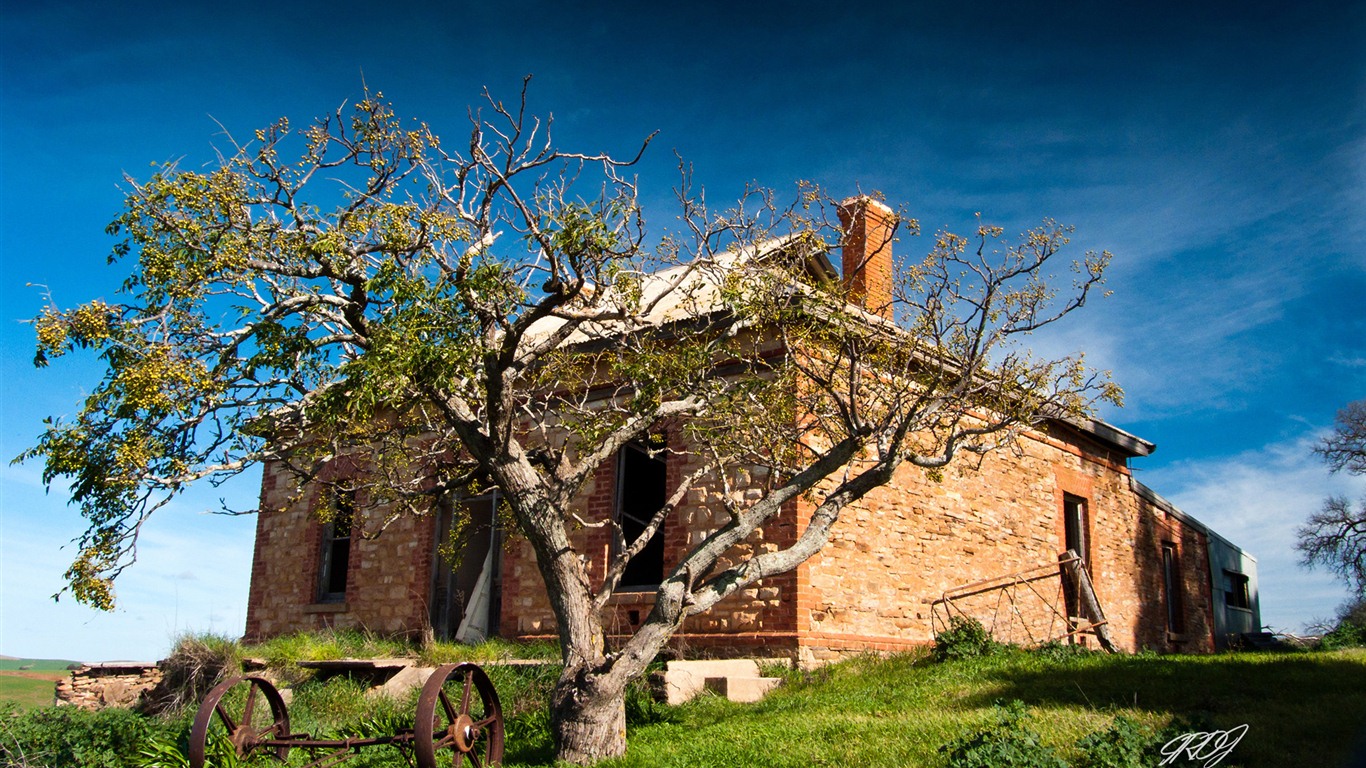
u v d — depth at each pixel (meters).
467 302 8.98
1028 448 17.31
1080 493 18.47
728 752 8.40
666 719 10.53
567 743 8.77
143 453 8.73
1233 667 10.95
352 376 8.49
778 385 10.52
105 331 8.84
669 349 11.20
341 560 19.02
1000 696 9.90
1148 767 7.11
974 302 10.23
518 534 12.50
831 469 10.08
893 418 10.88
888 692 10.67
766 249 11.80
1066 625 17.03
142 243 9.16
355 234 9.70
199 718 8.45
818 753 8.09
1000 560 16.05
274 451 10.10
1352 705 8.59
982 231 10.11
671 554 13.89
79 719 11.85
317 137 9.66
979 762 6.98
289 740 9.01
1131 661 11.78
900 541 14.26
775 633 12.70
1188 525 21.98
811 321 10.62
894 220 10.55
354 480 13.23
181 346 9.34
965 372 10.30
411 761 8.73
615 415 11.47
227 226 9.34
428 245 9.46
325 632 16.59
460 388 9.70
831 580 13.09
